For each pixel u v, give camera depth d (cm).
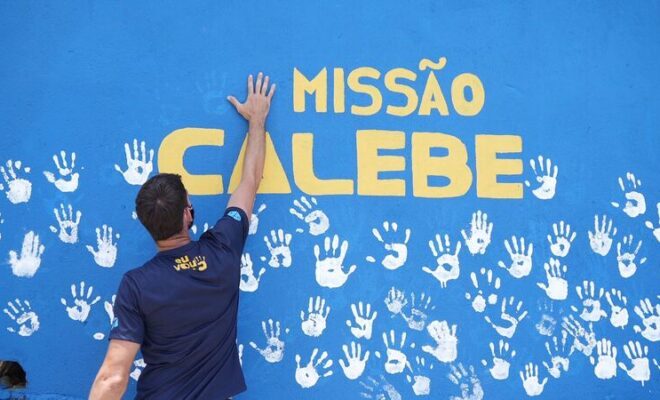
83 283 295
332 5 319
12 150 296
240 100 309
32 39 300
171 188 248
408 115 319
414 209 314
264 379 299
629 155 333
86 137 300
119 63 304
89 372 292
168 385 247
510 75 328
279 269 305
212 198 303
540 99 329
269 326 302
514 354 313
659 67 340
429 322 310
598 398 317
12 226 294
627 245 328
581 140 330
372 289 309
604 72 336
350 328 306
